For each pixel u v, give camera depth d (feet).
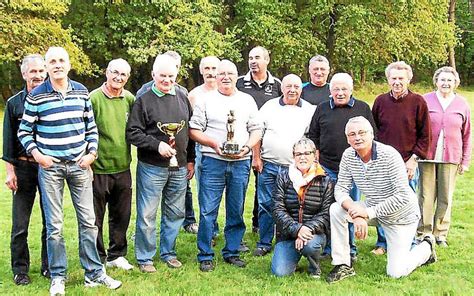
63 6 67.46
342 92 16.37
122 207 16.11
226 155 15.74
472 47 117.60
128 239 19.54
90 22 74.02
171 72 15.25
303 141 15.75
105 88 15.37
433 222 18.85
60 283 14.29
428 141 16.92
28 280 15.06
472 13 119.75
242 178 16.30
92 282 14.78
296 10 77.77
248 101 16.39
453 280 15.08
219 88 16.21
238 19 79.15
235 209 16.56
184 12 72.02
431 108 18.02
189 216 20.59
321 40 78.38
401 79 16.62
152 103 15.30
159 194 15.80
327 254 17.34
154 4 71.20
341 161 15.90
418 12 75.87
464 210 22.95
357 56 77.36
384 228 15.71
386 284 14.92
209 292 14.46
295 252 15.87
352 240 16.72
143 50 70.03
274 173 17.37
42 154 13.61
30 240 19.20
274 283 15.10
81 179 14.07
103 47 75.15
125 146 15.61
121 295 14.20
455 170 18.20
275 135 17.24
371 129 15.15
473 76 119.55
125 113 15.58
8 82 76.02
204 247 16.44
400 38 74.02
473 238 19.07
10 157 14.39
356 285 14.87
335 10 75.10
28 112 13.48
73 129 13.73
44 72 14.23
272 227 17.79
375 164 15.21
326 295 14.10
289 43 73.67
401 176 15.20
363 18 71.82
